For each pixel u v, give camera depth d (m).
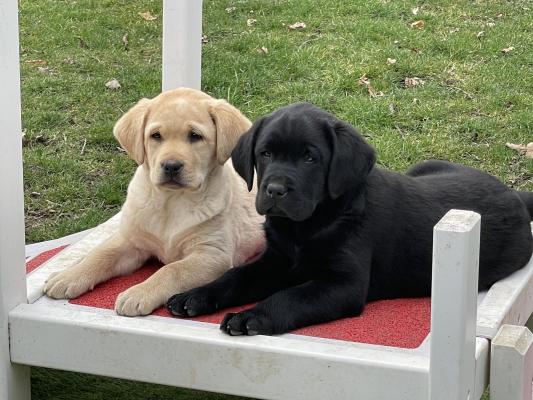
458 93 3.21
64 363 1.78
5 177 1.77
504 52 3.54
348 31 3.69
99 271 1.90
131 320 1.77
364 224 1.82
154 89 3.19
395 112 3.06
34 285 1.87
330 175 1.76
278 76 3.29
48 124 2.98
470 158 2.86
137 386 2.02
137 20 3.83
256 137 1.81
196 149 1.88
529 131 2.99
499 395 1.71
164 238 1.95
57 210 2.61
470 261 1.59
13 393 1.81
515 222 1.95
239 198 2.01
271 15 3.85
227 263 1.93
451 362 1.61
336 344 1.70
